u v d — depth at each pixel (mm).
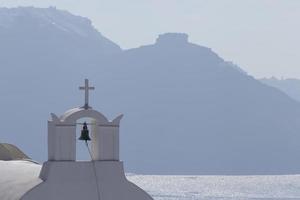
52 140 96125
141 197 96812
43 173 96812
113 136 96688
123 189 96375
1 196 99062
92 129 98500
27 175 101562
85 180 95312
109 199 95750
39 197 94250
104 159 96375
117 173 96312
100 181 95688
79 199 94812
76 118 95625
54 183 94625
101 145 96312
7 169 106125
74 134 95562
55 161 95062
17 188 98062
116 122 96750
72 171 95188
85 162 95625
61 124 95250
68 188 94812
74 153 95688
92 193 95188
